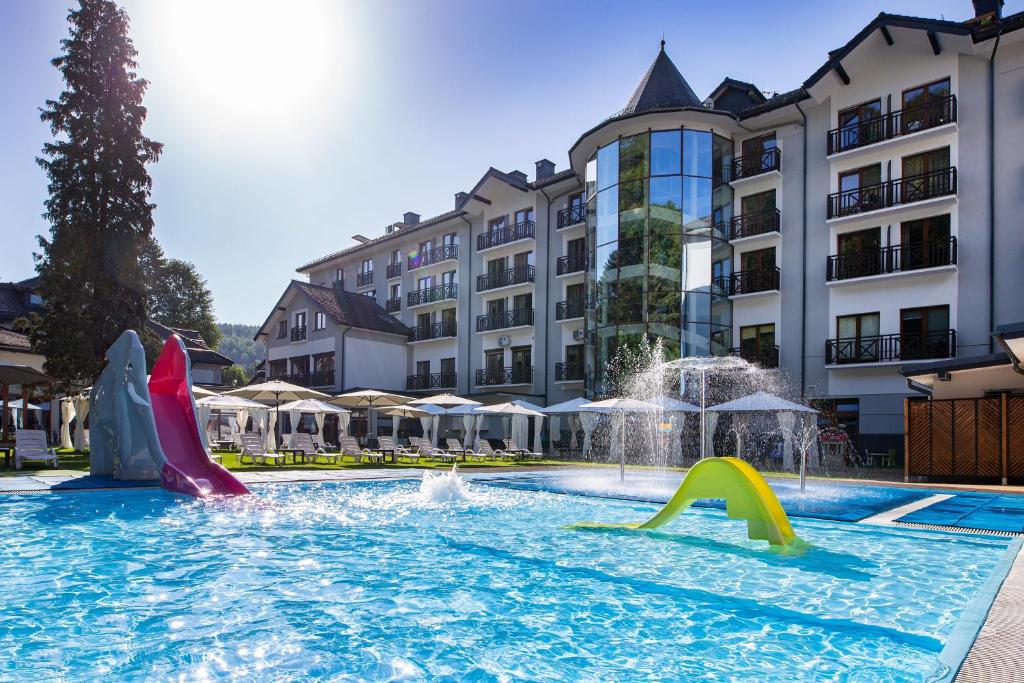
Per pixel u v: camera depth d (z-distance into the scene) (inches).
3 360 1109.1
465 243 1401.3
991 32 776.9
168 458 459.8
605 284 991.6
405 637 169.2
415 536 315.6
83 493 411.8
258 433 1085.8
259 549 280.4
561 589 218.4
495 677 142.0
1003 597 174.6
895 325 845.8
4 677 138.6
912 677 141.6
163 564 249.6
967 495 483.8
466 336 1380.4
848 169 907.4
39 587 214.7
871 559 265.7
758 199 988.6
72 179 868.6
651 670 146.5
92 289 877.8
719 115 952.9
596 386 994.1
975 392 677.9
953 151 815.7
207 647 159.5
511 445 928.9
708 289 950.4
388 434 1412.4
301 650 158.4
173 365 509.4
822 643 165.5
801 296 929.5
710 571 244.7
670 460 866.8
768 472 711.1
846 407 877.2
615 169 994.1
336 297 1508.4
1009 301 765.9
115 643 161.5
